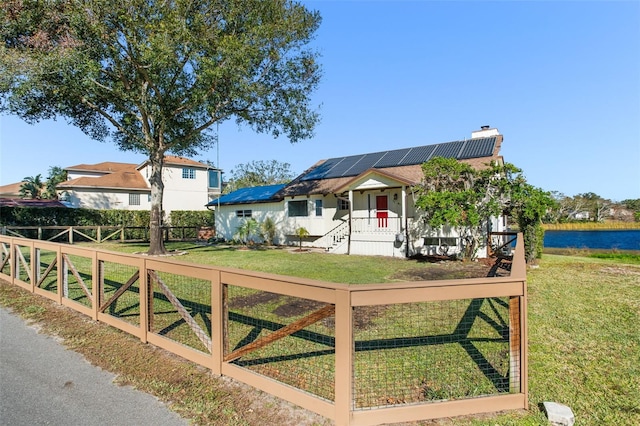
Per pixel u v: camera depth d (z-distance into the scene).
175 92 12.12
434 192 10.94
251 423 2.49
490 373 3.18
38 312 5.30
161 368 3.41
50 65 9.42
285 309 5.33
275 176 43.25
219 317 3.24
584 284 7.36
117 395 2.92
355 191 15.40
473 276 8.35
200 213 27.53
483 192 10.74
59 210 20.88
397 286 2.42
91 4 9.57
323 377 3.10
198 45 10.42
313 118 14.21
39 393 2.96
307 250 15.38
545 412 2.55
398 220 13.78
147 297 4.05
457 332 4.30
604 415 2.54
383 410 2.42
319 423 2.46
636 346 3.87
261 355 3.61
